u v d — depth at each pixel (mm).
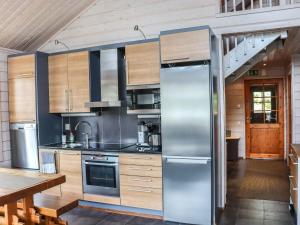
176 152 3506
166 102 3547
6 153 4781
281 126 7746
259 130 7930
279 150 7797
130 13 4555
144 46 3900
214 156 3504
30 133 4543
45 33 4922
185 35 3459
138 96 4113
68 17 4809
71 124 4980
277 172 6121
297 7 3664
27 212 2793
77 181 4207
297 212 3230
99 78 4562
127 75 4008
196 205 3434
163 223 3584
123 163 3877
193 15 4145
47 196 3176
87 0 4629
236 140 7539
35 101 4488
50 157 4367
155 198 3701
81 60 4379
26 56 4531
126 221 3676
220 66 3996
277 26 3742
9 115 4754
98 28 4777
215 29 4012
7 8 3896
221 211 3912
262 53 4918
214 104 3588
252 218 3666
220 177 3992
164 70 3551
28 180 2740
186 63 3646
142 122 4371
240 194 4625
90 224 3590
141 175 3770
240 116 7996
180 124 3480
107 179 4016
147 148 4008
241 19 3891
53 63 4613
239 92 7980
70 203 2943
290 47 5379
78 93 4422
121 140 4574
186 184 3471
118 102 4086
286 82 7445
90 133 4824
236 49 4598
